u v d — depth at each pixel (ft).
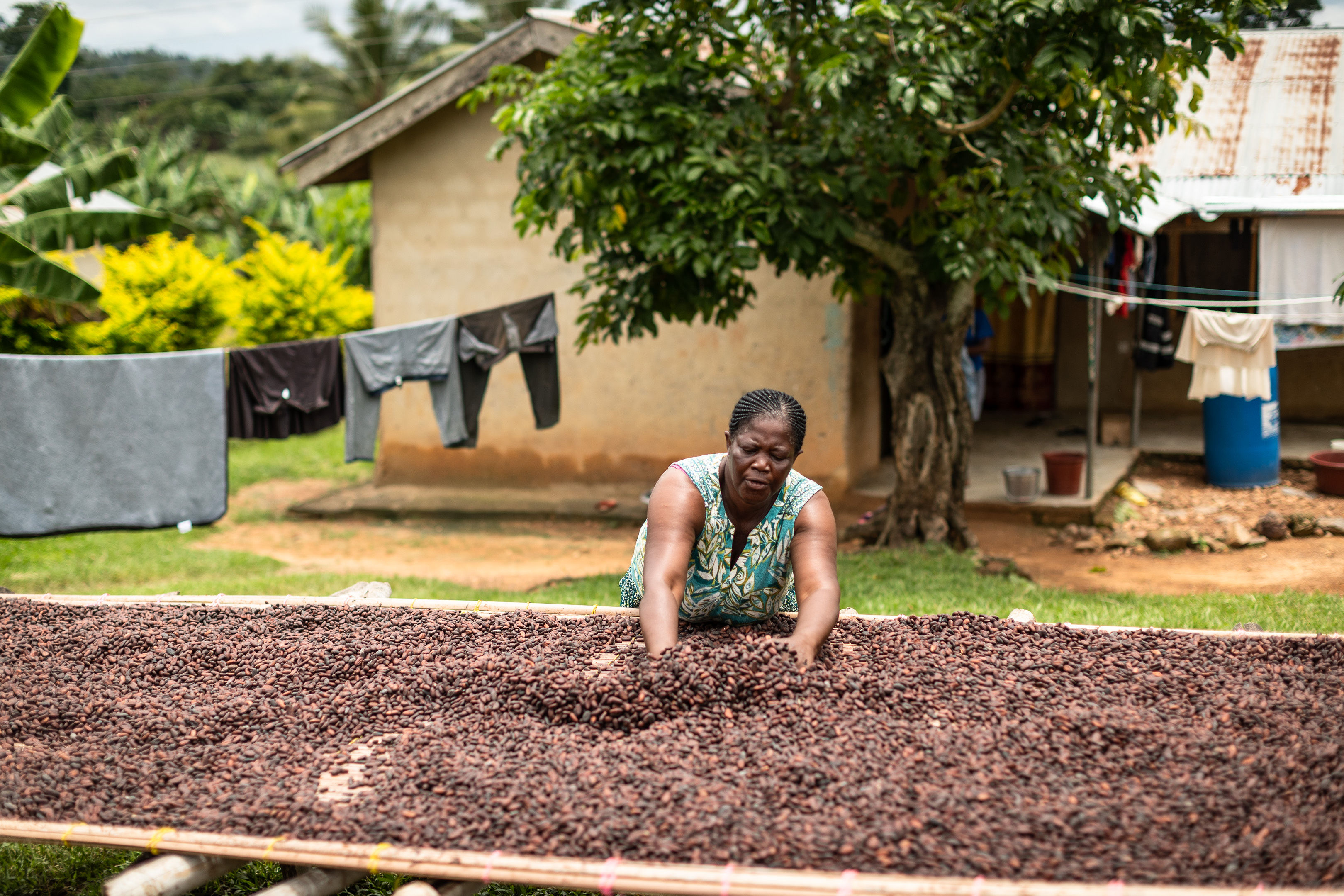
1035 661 10.30
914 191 33.58
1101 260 30.73
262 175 104.63
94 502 24.98
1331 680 9.73
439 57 112.57
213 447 25.70
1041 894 6.48
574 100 23.34
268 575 28.22
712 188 23.52
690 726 8.91
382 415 38.91
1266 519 28.76
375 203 37.73
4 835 7.93
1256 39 36.94
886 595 23.08
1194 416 44.27
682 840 7.23
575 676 9.70
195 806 8.13
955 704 9.33
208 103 158.81
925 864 6.88
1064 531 30.60
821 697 9.29
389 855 7.27
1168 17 21.07
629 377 36.32
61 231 22.93
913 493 28.09
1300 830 7.10
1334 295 27.22
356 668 10.75
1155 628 11.56
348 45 113.91
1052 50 19.70
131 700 10.21
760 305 34.60
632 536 32.89
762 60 25.66
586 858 7.14
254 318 53.26
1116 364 45.44
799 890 6.67
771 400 9.38
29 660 11.48
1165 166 32.22
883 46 22.16
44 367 24.35
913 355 27.63
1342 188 29.81
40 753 9.21
